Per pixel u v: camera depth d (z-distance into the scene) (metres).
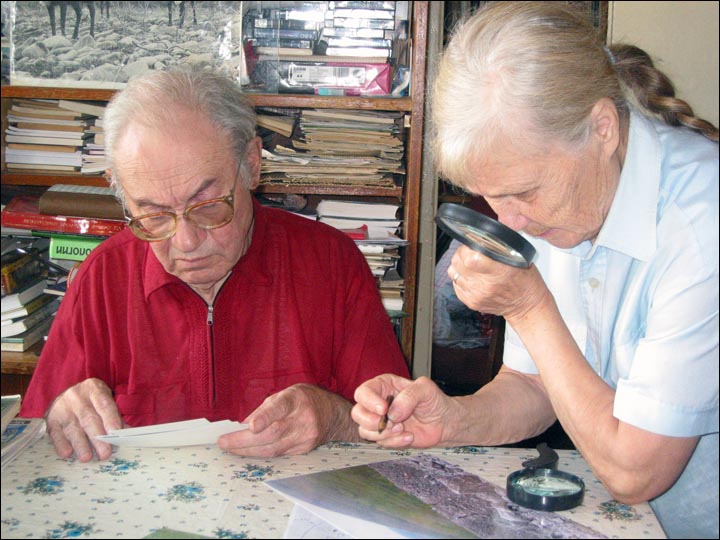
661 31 2.52
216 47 2.28
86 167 2.35
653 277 1.04
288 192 2.34
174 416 1.53
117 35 2.27
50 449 1.17
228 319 1.52
